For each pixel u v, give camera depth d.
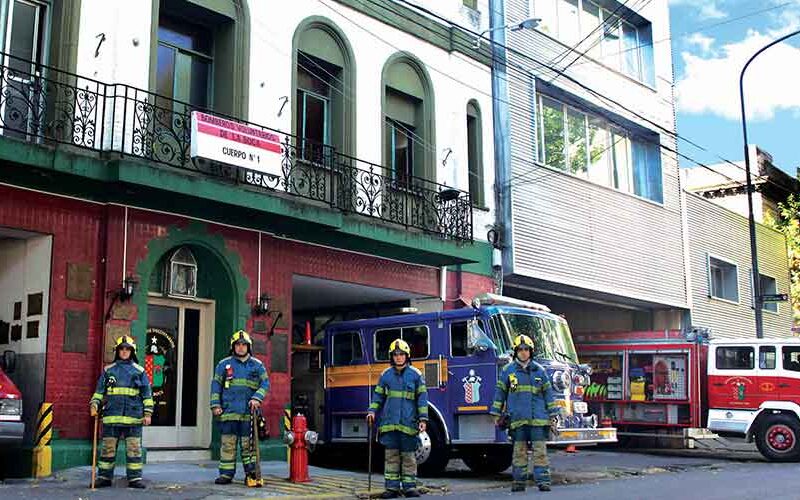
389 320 14.53
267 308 14.54
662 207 25.48
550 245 20.70
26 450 11.53
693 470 15.52
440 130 18.55
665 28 26.66
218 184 12.93
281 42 15.38
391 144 17.78
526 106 20.64
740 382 18.64
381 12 17.45
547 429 11.58
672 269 25.59
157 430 13.48
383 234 15.83
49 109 12.16
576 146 22.50
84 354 12.20
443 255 17.11
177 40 14.38
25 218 11.86
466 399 13.32
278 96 15.18
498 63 20.16
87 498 9.43
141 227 13.02
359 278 16.50
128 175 11.85
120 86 12.69
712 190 36.03
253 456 11.08
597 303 24.39
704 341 19.95
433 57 18.66
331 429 15.04
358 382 14.76
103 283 12.51
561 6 22.47
